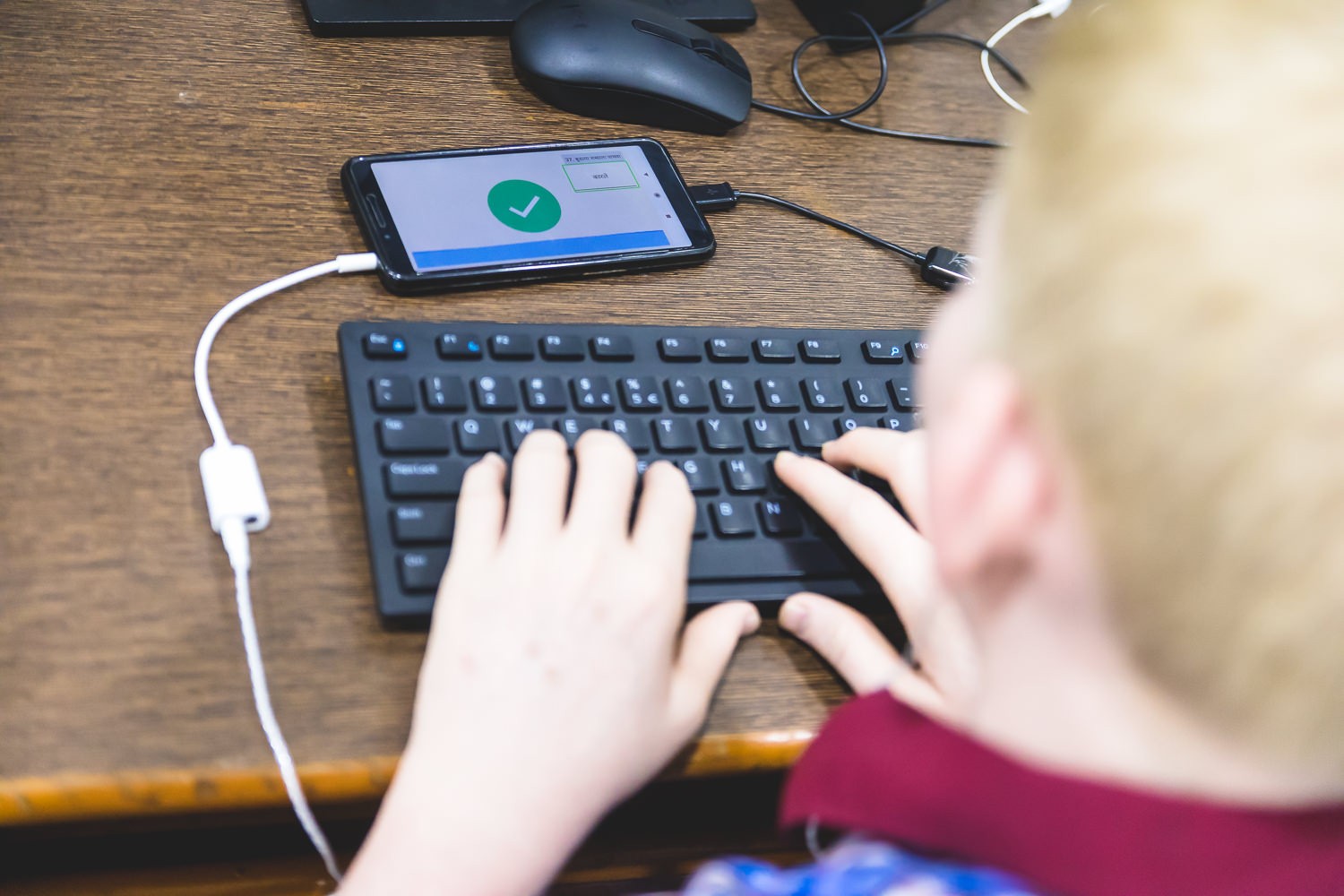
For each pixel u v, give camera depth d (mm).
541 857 412
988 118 818
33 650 421
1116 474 275
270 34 705
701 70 727
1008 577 324
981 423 305
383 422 497
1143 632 289
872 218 719
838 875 370
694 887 406
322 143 645
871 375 604
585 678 434
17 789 394
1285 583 260
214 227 583
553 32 700
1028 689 336
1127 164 280
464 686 426
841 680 501
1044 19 931
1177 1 298
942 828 360
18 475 464
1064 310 283
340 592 466
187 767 410
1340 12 288
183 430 497
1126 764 317
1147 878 312
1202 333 258
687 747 469
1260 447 253
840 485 529
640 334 573
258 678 430
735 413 563
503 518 478
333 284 578
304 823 429
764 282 657
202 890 603
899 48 859
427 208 611
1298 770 295
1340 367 247
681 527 490
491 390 524
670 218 657
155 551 458
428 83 706
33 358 504
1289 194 259
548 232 623
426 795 406
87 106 621
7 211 557
